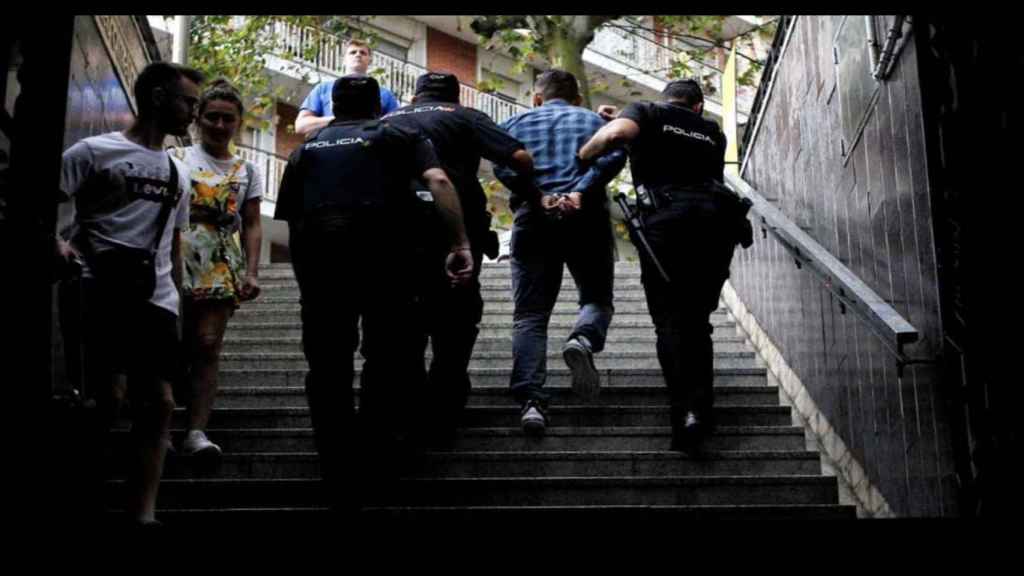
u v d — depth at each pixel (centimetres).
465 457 687
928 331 607
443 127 695
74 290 610
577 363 741
